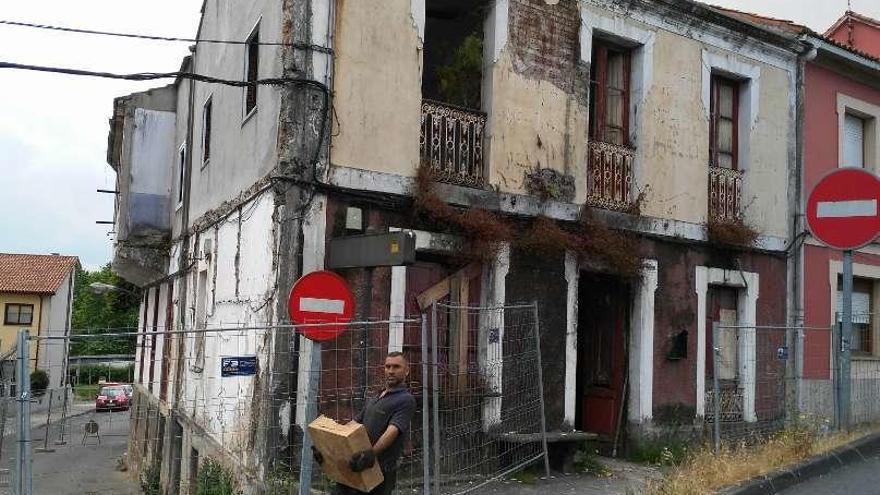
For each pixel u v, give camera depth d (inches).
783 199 510.6
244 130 411.2
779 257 505.4
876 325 563.8
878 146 575.2
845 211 311.3
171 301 631.8
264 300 342.6
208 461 414.3
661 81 455.2
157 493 413.7
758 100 502.0
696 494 250.4
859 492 254.5
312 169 333.7
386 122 354.9
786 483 264.7
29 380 231.0
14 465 235.3
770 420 482.6
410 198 357.4
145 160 677.3
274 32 362.3
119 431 457.7
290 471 319.9
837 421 342.6
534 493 333.1
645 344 434.6
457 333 370.6
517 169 394.0
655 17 453.1
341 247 327.9
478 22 406.9
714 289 480.1
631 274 424.8
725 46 486.3
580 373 461.1
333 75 342.6
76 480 301.9
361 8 352.2
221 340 424.5
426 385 287.3
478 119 389.1
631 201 439.8
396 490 328.8
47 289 1744.6
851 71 554.6
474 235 369.1
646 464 413.7
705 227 466.3
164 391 574.2
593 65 446.6
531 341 388.5
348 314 267.6
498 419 373.1
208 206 499.5
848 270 316.8
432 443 351.6
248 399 356.5
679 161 459.8
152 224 671.8
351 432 212.8
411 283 363.6
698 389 455.5
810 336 512.7
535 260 395.9
